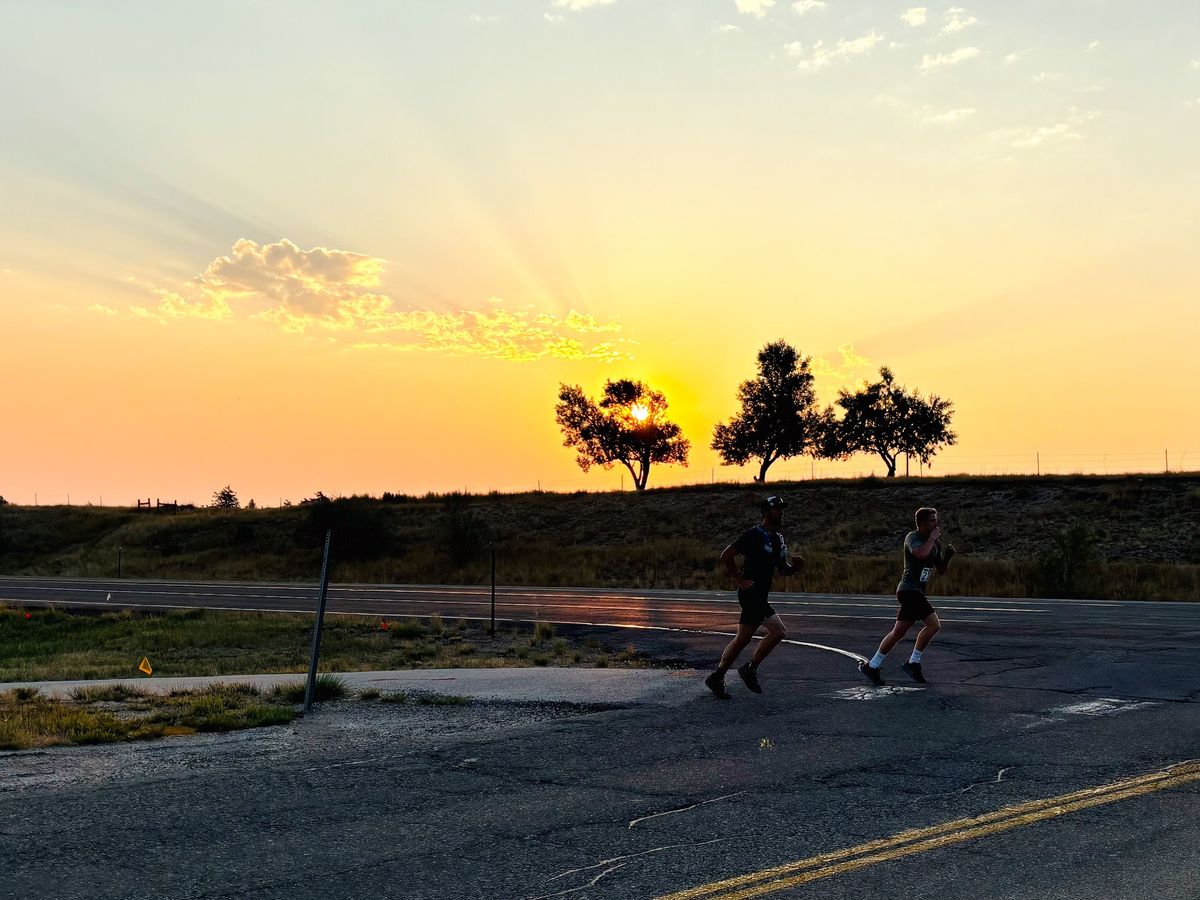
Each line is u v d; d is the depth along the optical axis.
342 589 37.03
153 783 7.45
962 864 5.36
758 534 11.37
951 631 17.97
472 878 5.26
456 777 7.60
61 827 6.25
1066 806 6.45
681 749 8.52
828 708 10.47
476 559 47.34
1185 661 13.52
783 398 77.38
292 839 5.99
